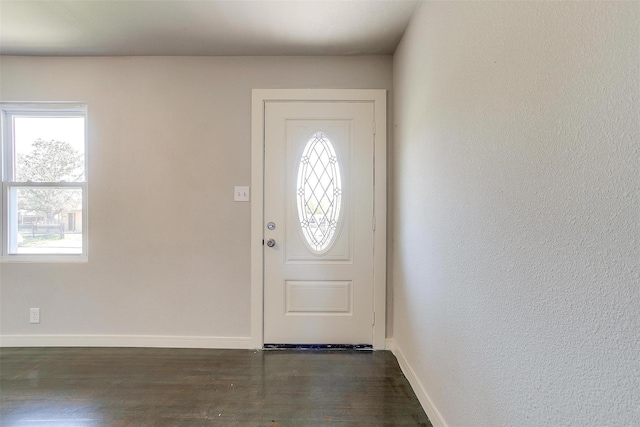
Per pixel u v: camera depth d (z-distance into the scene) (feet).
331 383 6.09
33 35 6.69
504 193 3.02
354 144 7.60
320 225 7.68
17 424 4.89
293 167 7.64
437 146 4.72
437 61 4.69
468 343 3.76
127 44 7.07
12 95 7.61
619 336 1.90
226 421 4.99
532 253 2.63
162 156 7.65
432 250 4.94
